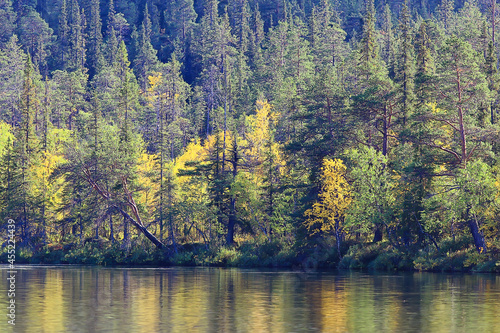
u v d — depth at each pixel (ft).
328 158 218.18
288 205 227.40
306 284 131.54
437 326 75.36
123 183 238.07
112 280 145.79
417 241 185.98
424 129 195.93
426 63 250.37
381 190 194.29
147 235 236.63
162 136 271.69
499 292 112.57
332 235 208.13
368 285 127.85
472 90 189.57
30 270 189.06
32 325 76.38
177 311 88.69
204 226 243.60
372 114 227.61
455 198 170.40
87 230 257.34
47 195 275.39
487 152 185.47
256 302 99.04
